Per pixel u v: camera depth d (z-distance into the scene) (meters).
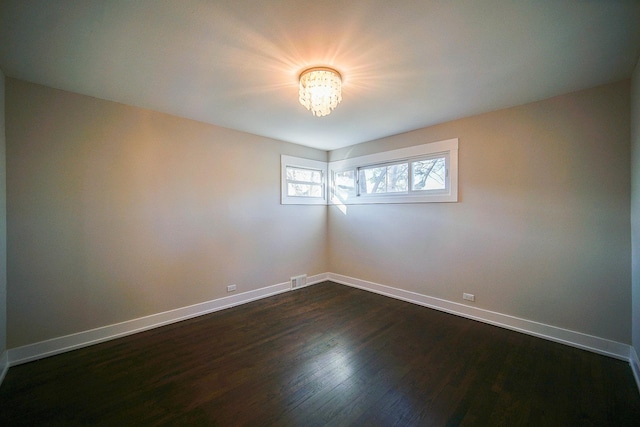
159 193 2.75
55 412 1.54
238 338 2.46
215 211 3.18
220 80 2.07
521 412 1.53
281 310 3.16
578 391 1.71
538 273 2.46
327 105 2.02
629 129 2.04
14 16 1.33
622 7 1.30
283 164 3.89
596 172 2.18
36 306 2.12
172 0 1.25
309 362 2.06
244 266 3.45
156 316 2.72
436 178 3.23
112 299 2.47
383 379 1.84
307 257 4.23
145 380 1.84
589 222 2.21
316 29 1.48
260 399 1.65
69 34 1.50
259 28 1.47
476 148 2.83
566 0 1.26
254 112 2.77
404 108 2.64
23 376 1.88
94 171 2.38
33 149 2.10
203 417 1.51
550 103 2.38
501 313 2.67
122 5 1.28
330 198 4.48
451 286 3.04
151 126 2.70
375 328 2.65
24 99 2.06
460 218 2.96
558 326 2.36
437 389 1.74
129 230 2.56
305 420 1.48
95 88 2.20
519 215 2.56
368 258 3.94
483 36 1.54
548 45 1.62
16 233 2.04
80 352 2.21
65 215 2.24
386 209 3.70
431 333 2.54
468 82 2.10
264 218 3.67
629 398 1.64
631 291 2.04
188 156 2.95
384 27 1.46
